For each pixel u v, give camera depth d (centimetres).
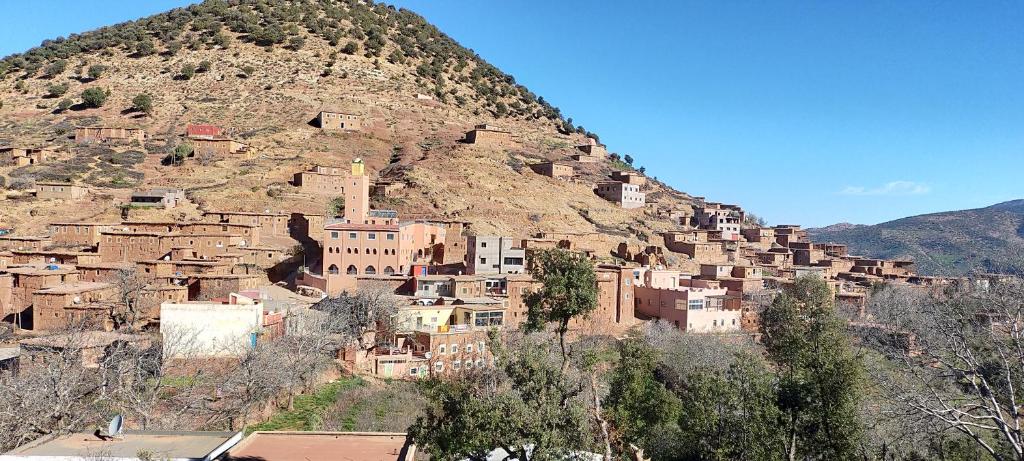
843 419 3309
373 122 18038
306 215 10338
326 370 5603
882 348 5328
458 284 8025
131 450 2639
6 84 18838
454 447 2656
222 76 19475
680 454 3978
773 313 6700
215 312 5394
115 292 6894
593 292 3866
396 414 4756
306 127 16638
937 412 2922
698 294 8619
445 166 14912
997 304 3734
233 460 2738
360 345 6266
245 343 5375
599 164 18925
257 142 15088
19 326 6594
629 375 4475
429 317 7175
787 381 3609
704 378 3900
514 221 12525
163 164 13550
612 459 3075
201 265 7875
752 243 15550
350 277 8356
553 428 2702
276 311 6219
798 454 3462
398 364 6056
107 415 3706
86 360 4938
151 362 4688
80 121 15988
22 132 15138
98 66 19200
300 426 4438
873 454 3516
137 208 10456
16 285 6731
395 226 9050
